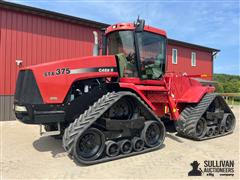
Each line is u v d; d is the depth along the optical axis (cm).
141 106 550
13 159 510
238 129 872
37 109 466
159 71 636
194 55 1997
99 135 491
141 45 593
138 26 546
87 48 1256
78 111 527
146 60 604
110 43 630
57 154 543
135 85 584
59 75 486
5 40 1021
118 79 569
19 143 636
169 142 655
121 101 529
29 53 1080
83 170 449
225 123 770
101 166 470
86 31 1252
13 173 434
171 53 1811
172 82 680
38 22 1103
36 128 841
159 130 589
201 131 696
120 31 596
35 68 472
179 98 704
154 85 625
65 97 491
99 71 533
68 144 459
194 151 574
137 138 544
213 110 758
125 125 516
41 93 468
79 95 531
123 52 595
